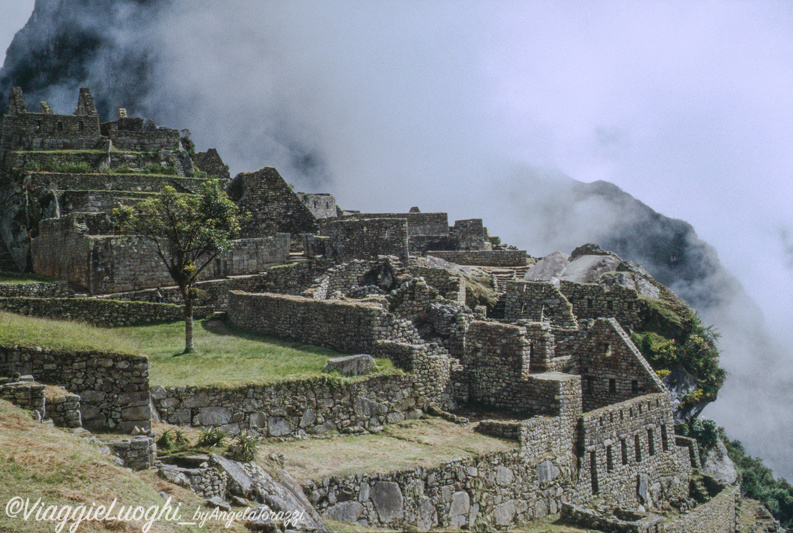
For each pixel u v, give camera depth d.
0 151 54.56
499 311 39.28
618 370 32.84
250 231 47.34
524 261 51.66
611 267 46.31
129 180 48.84
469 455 22.28
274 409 21.95
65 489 13.05
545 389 26.94
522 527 23.48
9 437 14.23
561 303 36.28
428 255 51.12
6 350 17.34
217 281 38.94
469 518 21.78
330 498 18.77
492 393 28.25
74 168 50.09
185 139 68.25
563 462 26.06
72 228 38.31
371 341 27.02
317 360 26.00
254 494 16.53
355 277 37.09
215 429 18.55
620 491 28.77
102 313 33.47
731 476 39.09
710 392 40.62
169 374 23.25
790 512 45.75
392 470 20.06
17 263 45.88
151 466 16.20
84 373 17.84
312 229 49.12
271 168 48.75
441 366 27.41
